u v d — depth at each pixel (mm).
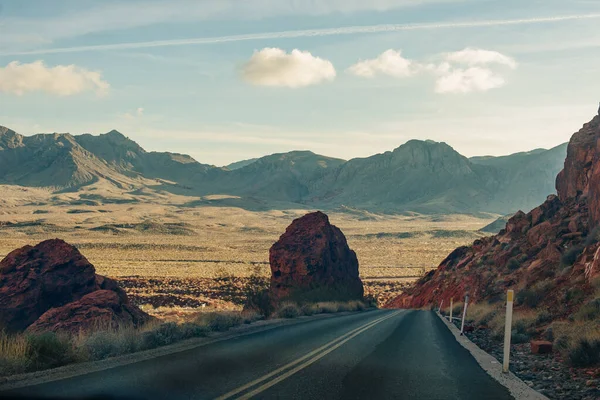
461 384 10320
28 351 11234
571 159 48594
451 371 11836
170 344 15078
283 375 10367
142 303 56750
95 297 24484
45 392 8164
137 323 24875
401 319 29953
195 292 70625
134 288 74312
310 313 32562
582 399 9562
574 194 47156
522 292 28766
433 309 53688
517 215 55875
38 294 26359
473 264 55750
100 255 154125
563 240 36906
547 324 20578
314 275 46469
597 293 19984
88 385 8766
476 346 17562
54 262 27922
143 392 8352
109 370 10352
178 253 168875
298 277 46250
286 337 17484
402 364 12516
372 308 53031
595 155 35938
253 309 34188
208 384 9234
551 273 33000
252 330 20094
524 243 47188
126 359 11930
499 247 53750
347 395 8883
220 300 61594
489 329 24703
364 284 104750
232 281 85312
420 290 70125
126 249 176875
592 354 12672
